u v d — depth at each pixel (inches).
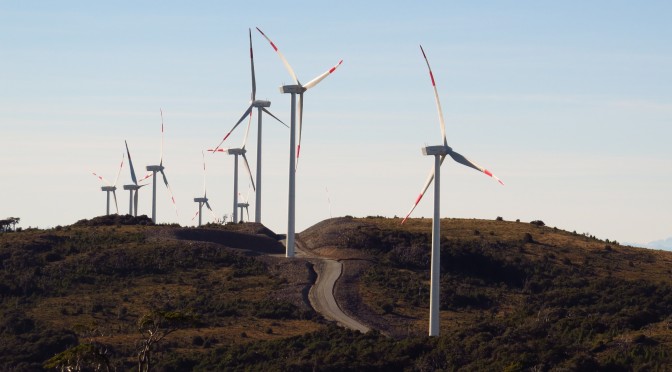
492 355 6387.8
